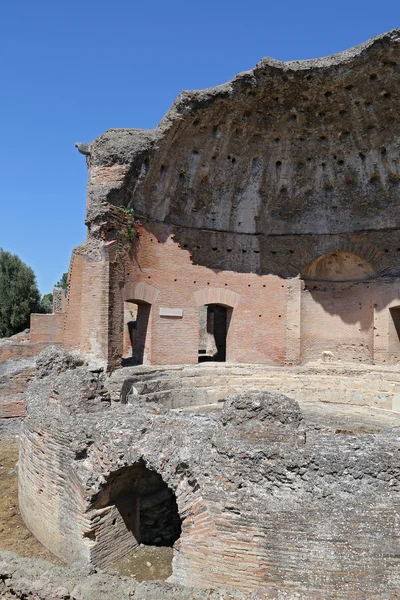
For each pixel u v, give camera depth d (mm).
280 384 20734
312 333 23641
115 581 6828
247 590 7758
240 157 21828
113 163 18875
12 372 19938
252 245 23219
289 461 7992
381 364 21969
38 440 10992
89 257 18625
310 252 23156
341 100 19625
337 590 7465
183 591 6746
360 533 7582
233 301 22781
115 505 10055
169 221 21250
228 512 8008
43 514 10680
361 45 17672
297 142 21547
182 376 20000
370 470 7898
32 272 48531
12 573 7078
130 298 19578
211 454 8492
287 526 7711
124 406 11484
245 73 18609
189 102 19062
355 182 22203
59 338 26641
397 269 21797
